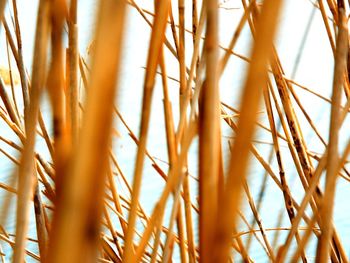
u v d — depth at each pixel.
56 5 0.71
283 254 0.91
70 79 0.90
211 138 0.72
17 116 1.18
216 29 0.71
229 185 0.68
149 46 0.80
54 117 0.70
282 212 1.06
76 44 0.90
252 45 0.66
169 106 1.00
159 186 2.92
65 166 0.65
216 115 0.72
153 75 0.81
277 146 1.19
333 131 0.86
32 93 0.73
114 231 1.18
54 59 0.71
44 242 1.04
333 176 0.86
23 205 0.74
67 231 0.64
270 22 0.65
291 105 1.19
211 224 0.70
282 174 1.19
